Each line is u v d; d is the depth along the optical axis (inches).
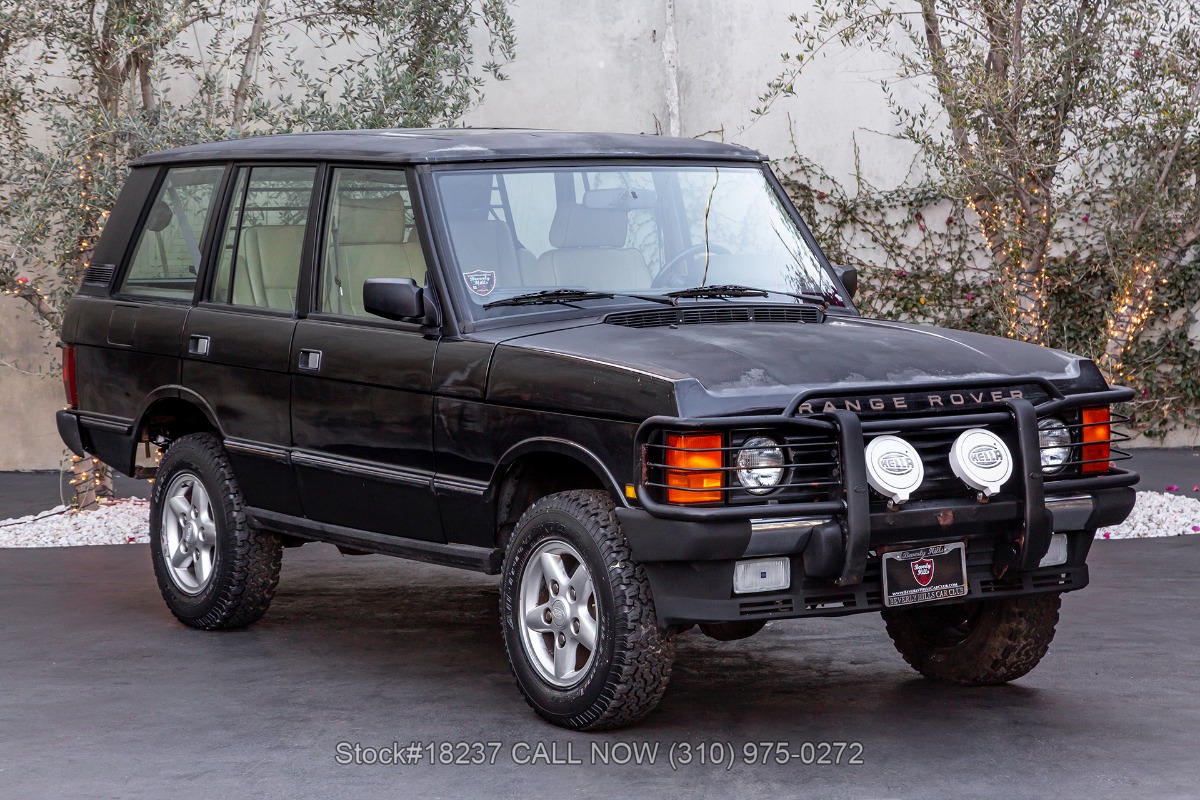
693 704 212.4
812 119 528.7
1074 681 223.5
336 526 236.2
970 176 378.9
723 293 222.2
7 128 410.6
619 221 226.8
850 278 245.3
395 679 229.1
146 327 269.9
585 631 192.2
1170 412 524.7
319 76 488.4
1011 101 371.6
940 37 405.1
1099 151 448.8
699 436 175.5
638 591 186.1
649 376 180.4
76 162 391.5
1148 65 387.9
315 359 231.9
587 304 215.5
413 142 229.5
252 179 255.6
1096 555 335.6
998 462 184.2
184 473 265.7
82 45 407.5
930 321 527.2
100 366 282.7
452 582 315.9
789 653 246.8
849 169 528.1
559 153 228.5
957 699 214.1
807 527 177.6
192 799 171.0
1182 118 375.2
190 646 253.8
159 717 207.6
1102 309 516.1
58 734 199.5
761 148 531.5
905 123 520.7
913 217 525.7
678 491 176.2
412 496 217.3
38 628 269.7
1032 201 390.0
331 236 236.1
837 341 197.9
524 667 201.3
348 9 435.5
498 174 222.5
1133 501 199.9
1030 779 174.2
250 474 249.8
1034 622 211.3
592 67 523.5
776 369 184.7
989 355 199.6
